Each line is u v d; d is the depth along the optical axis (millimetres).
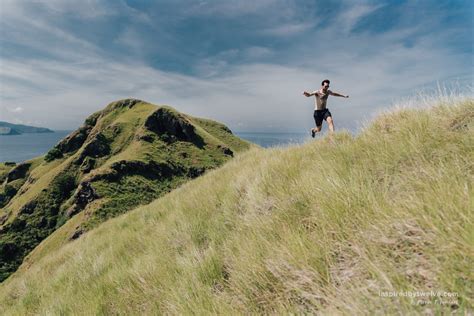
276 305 2418
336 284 2223
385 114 5859
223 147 145750
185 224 5430
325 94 8453
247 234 3760
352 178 3539
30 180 132125
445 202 2160
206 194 7023
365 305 1771
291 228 3271
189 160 126125
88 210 79125
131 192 93312
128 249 6285
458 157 3092
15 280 10094
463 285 1620
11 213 102562
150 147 121000
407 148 3861
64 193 109125
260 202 4680
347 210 2891
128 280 4359
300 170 5191
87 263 6613
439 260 1849
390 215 2451
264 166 6434
